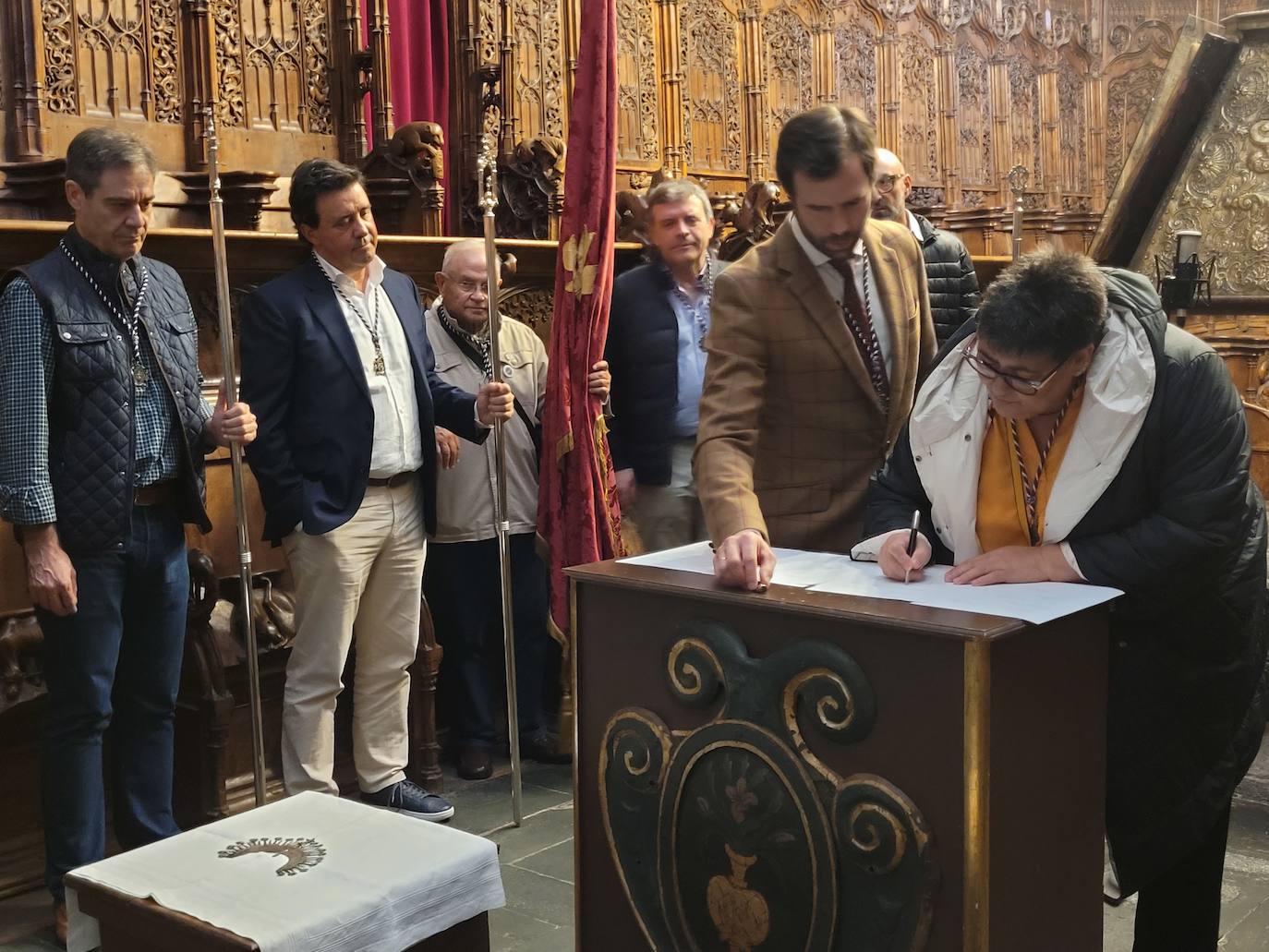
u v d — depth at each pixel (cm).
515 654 387
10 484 250
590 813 195
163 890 169
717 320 231
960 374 190
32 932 279
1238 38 502
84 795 268
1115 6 946
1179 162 509
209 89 411
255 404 305
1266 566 196
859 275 236
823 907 164
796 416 237
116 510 263
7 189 367
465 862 179
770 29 666
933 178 795
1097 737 176
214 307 346
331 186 305
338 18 449
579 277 352
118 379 263
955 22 801
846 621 160
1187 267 474
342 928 162
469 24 490
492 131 502
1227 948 256
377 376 314
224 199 391
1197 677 188
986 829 152
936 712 154
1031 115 889
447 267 371
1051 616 155
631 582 181
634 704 186
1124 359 176
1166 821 189
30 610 303
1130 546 175
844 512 238
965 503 189
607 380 358
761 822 169
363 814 196
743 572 172
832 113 212
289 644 346
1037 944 167
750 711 170
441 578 375
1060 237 793
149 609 279
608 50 345
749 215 466
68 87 383
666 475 377
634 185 584
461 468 371
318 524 303
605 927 195
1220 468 176
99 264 263
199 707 320
